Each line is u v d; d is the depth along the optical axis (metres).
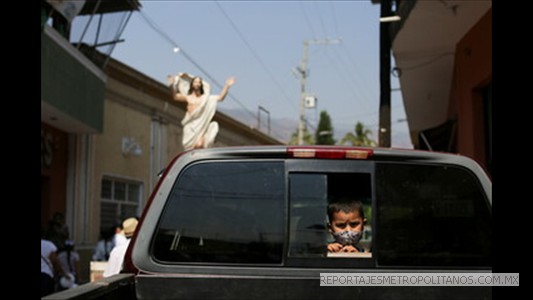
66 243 12.59
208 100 10.70
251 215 3.45
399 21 10.40
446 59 12.45
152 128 21.62
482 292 3.34
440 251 3.44
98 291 2.88
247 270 3.37
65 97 13.93
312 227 3.45
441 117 18.25
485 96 10.33
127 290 3.24
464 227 3.48
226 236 3.42
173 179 3.48
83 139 17.23
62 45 13.65
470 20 9.92
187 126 10.70
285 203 3.47
